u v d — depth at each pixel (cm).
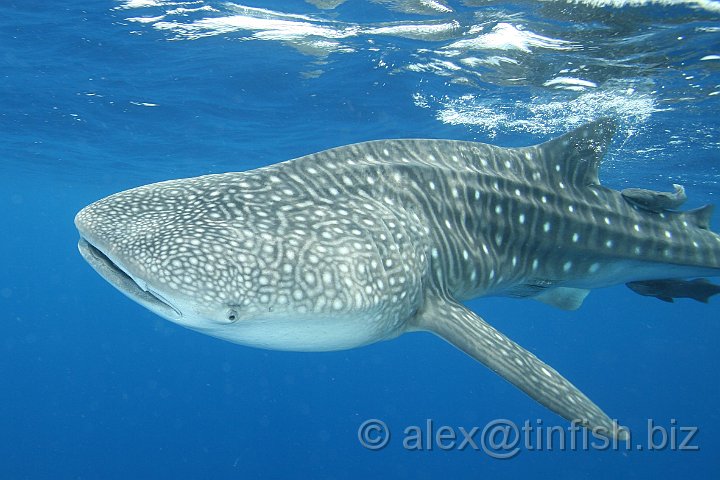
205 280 342
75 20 1141
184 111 1736
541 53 1098
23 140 2223
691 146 1628
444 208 513
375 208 450
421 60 1223
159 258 345
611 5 876
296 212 412
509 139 1788
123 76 1452
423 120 1670
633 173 2023
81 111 1770
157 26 1155
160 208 402
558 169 630
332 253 391
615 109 1386
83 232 372
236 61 1330
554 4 896
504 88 1330
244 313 351
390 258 423
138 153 2358
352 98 1528
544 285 635
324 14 1041
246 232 380
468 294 546
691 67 1094
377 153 504
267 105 1636
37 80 1505
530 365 425
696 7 855
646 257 672
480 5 923
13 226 7800
